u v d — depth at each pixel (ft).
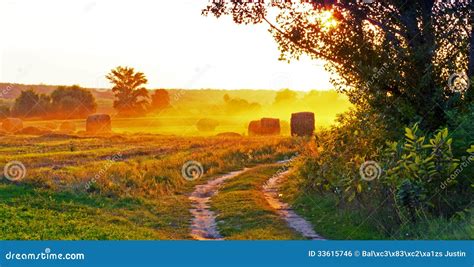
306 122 203.51
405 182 60.90
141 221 72.74
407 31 81.76
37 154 137.18
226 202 86.22
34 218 68.08
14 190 82.48
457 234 52.01
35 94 440.04
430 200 61.77
